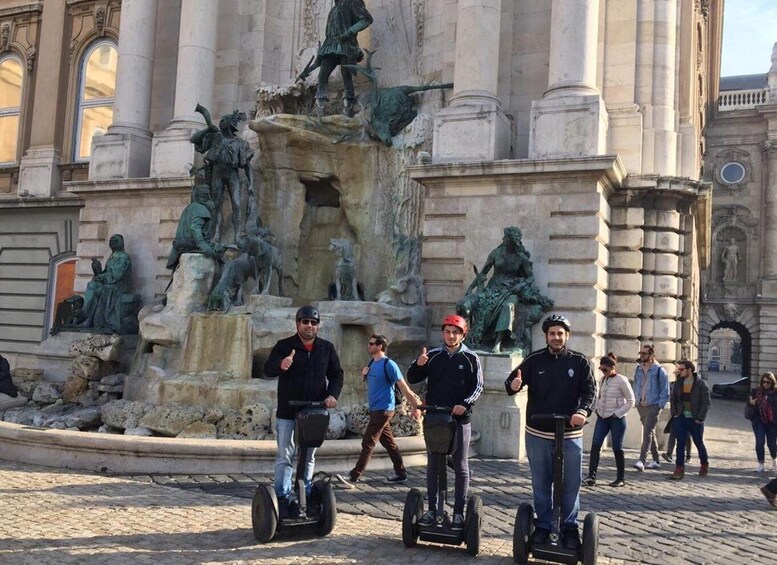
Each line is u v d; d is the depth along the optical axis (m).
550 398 6.40
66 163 25.08
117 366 15.50
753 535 8.12
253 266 15.58
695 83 22.58
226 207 17.06
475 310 13.70
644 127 16.23
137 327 18.73
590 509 9.02
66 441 10.17
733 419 26.30
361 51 18.64
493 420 12.73
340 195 17.78
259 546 6.75
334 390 6.94
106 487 9.00
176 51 22.05
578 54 15.23
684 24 18.19
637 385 12.41
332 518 7.09
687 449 13.61
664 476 11.88
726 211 46.81
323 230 18.31
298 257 17.89
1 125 27.20
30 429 10.62
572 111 14.87
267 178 17.62
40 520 7.41
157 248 19.77
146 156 21.22
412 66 19.38
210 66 20.50
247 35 21.30
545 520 6.52
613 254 15.62
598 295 14.46
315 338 7.04
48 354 18.06
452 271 15.65
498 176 15.14
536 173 14.70
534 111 15.22
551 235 14.71
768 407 12.88
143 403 12.59
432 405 6.79
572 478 6.39
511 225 15.07
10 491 8.62
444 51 18.30
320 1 21.06
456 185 15.65
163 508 8.06
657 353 15.52
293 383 6.93
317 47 20.77
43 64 26.03
